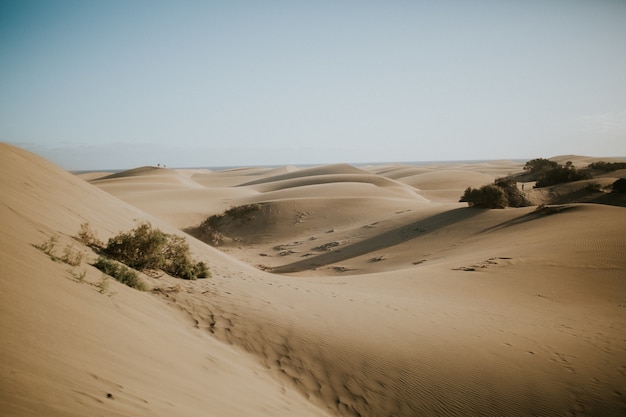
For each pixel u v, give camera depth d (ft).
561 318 33.81
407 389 20.85
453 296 42.65
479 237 90.43
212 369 16.90
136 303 20.86
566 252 58.44
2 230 18.30
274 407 15.79
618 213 83.20
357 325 28.96
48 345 10.36
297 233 147.13
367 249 106.73
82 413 7.75
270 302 32.17
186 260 35.45
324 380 21.04
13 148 43.88
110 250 30.09
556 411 19.12
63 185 43.21
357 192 217.15
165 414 9.91
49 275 16.21
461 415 19.04
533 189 192.24
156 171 353.31
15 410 6.67
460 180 351.46
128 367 12.16
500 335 28.60
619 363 23.98
